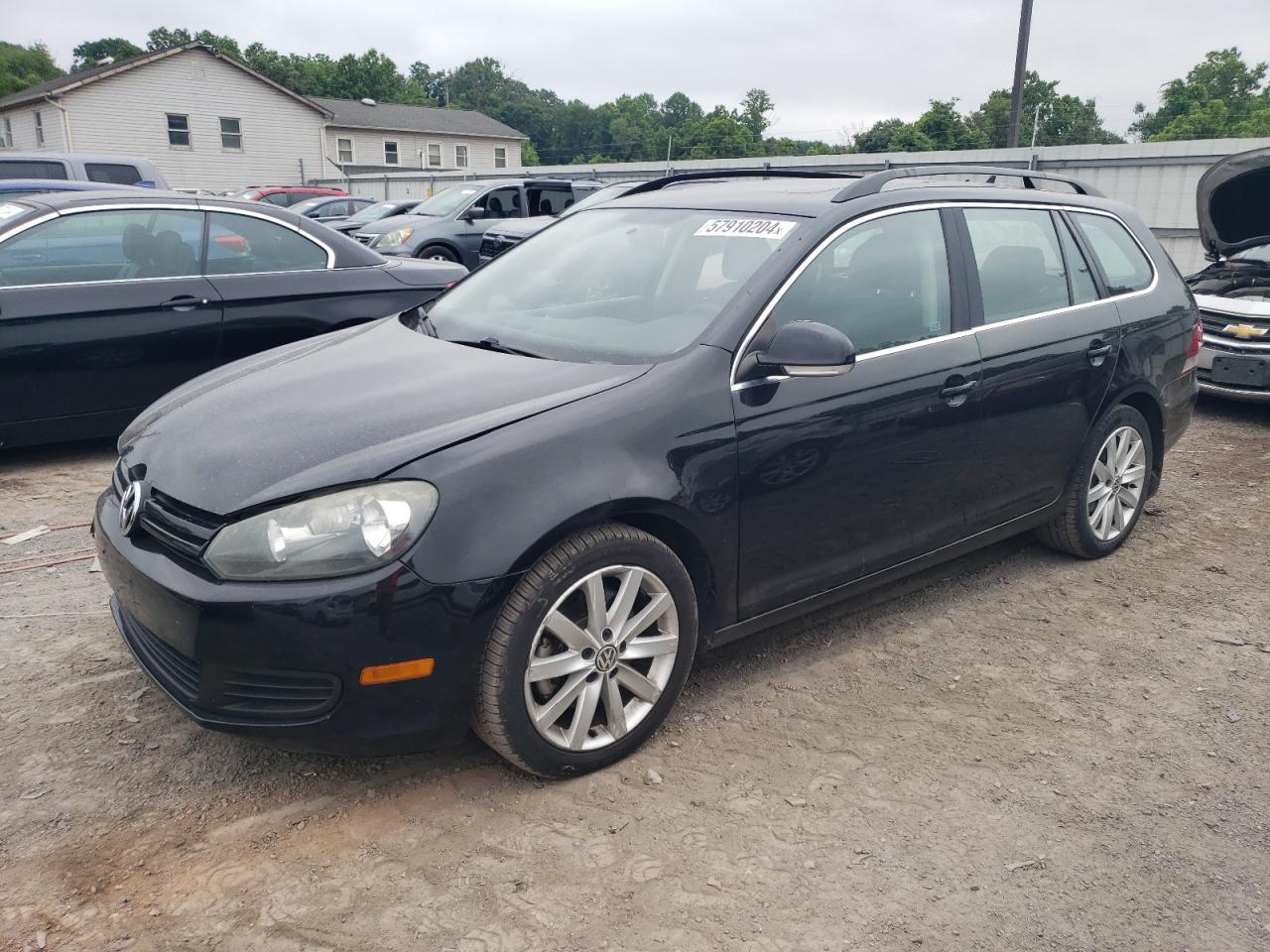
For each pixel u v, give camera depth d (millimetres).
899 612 4086
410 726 2572
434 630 2504
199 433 2920
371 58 86000
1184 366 4777
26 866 2475
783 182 4062
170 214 5934
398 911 2354
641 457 2812
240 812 2701
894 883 2492
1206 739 3188
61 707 3193
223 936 2268
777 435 3105
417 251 14703
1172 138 70312
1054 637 3885
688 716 3236
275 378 3293
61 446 6289
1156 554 4773
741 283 3260
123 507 2854
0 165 12625
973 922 2363
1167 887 2502
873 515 3473
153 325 5742
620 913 2363
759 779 2898
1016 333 3896
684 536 2957
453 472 2559
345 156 50781
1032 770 2992
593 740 2867
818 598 3432
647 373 2982
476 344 3457
